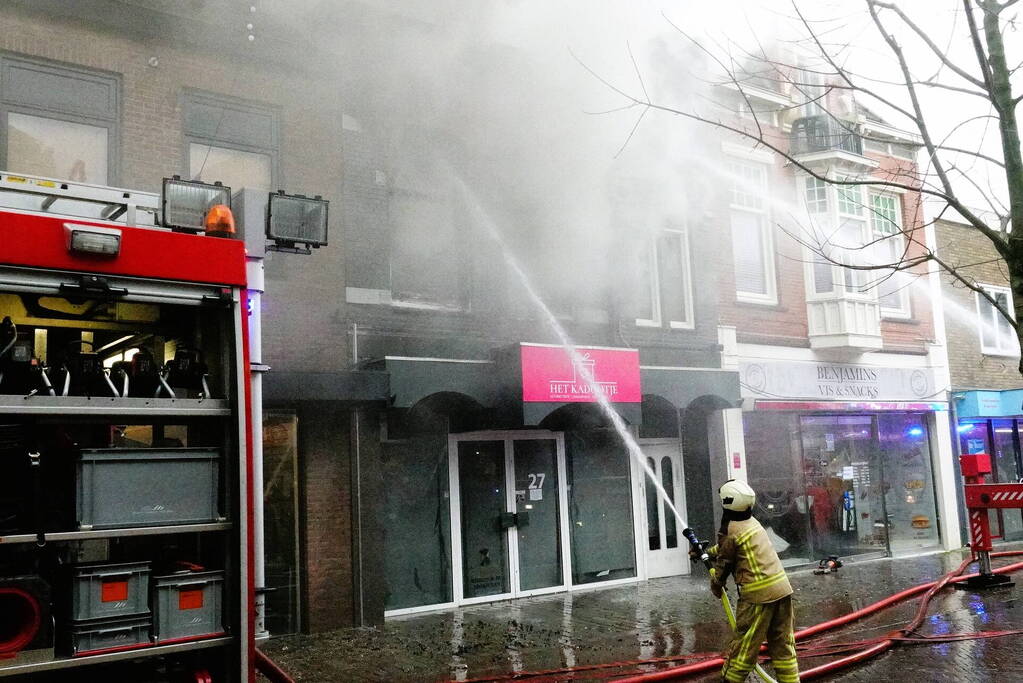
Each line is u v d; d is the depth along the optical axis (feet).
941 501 48.80
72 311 15.70
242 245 14.40
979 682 20.24
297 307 28.63
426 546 31.81
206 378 14.53
